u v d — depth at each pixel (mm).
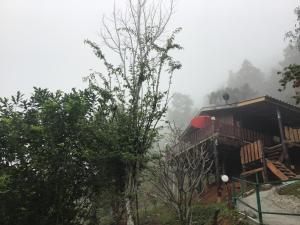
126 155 11773
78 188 11195
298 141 20578
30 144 10617
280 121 21391
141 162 12516
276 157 20797
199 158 13203
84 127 11258
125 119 13102
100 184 11570
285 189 16109
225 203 14383
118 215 11906
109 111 13078
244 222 11016
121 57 14469
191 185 11180
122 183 12445
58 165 10578
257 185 10734
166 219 13984
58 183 10562
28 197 10062
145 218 14984
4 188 9367
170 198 11031
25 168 10328
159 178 11523
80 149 11266
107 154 11930
